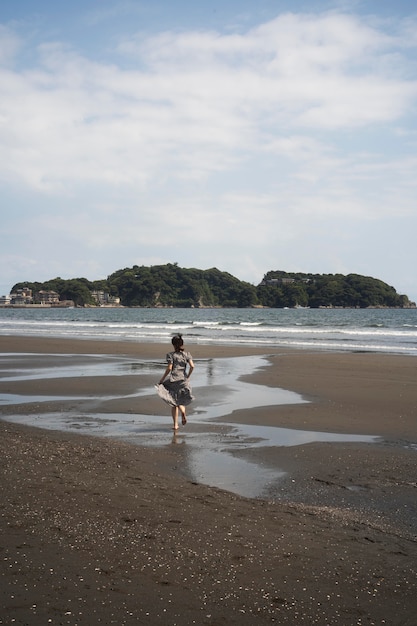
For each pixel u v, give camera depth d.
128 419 11.59
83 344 33.34
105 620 3.34
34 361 23.95
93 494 5.89
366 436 10.03
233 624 3.41
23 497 5.57
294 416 11.91
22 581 3.76
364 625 3.48
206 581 3.96
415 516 5.93
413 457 8.52
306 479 7.32
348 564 4.45
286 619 3.50
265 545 4.75
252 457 8.48
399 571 4.36
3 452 7.61
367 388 16.03
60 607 3.46
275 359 24.67
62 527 4.81
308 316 126.88
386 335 46.97
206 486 6.80
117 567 4.08
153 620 3.38
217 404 13.47
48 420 11.40
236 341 38.38
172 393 10.77
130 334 46.69
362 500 6.48
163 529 4.95
